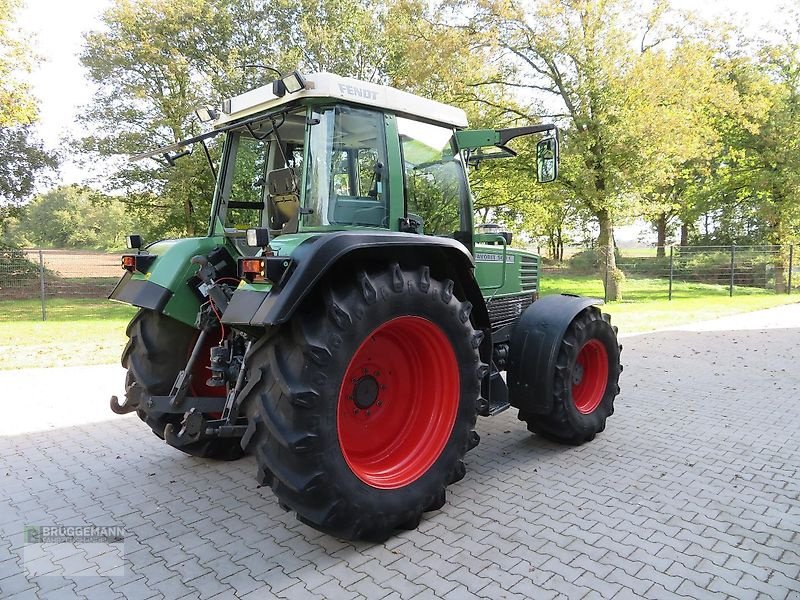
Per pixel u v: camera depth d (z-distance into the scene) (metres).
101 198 19.20
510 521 3.14
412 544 2.89
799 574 2.60
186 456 4.25
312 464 2.56
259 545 2.91
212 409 3.51
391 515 2.83
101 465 4.06
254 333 2.94
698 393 6.09
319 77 3.01
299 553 2.82
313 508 2.62
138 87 16.66
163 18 16.69
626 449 4.34
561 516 3.19
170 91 17.69
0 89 14.12
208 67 17.66
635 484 3.65
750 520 3.14
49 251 15.00
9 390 6.22
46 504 3.42
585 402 4.52
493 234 4.75
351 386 3.05
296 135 3.84
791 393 6.07
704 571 2.62
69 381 6.66
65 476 3.86
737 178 21.69
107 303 15.70
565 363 4.07
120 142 17.20
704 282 19.62
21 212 21.33
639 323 12.03
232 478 3.83
